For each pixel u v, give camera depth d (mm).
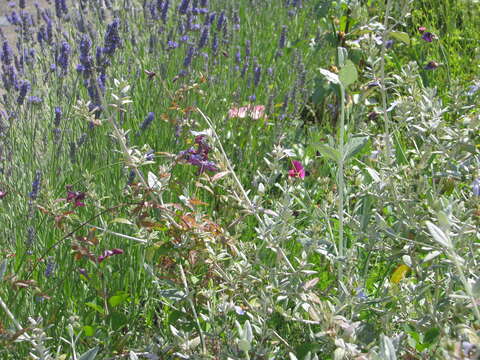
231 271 2270
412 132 2637
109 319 2398
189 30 4477
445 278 2184
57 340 2381
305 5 6180
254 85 4539
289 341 2271
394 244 2396
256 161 3852
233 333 2092
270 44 5504
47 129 3514
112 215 2768
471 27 4945
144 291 2697
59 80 3615
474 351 1444
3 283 2352
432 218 2270
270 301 2062
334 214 2592
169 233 2244
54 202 2379
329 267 2627
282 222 2299
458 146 2361
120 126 3197
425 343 1971
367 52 2723
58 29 4246
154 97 4043
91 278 2398
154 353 2029
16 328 2061
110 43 3088
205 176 2535
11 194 2938
